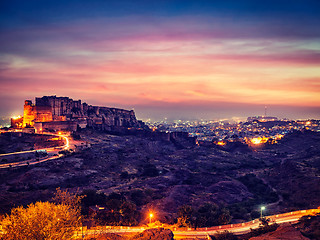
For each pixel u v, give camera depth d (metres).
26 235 42.50
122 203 101.00
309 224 77.81
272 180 172.38
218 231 80.62
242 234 81.25
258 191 152.62
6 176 138.12
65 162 163.12
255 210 113.62
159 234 75.38
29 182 133.62
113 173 171.00
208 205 112.81
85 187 137.12
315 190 130.38
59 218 46.72
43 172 145.62
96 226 79.81
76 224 49.44
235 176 184.25
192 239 78.25
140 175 176.12
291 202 124.69
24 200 110.69
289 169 178.50
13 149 177.00
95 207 101.56
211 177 174.12
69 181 144.38
